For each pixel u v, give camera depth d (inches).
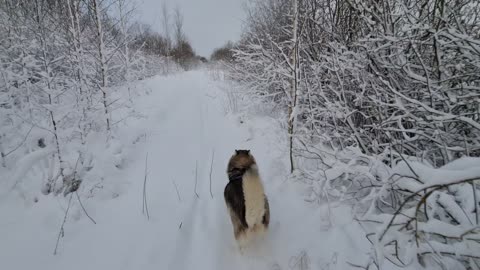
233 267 105.8
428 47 141.9
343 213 122.1
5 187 156.7
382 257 80.7
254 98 309.1
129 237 122.1
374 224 112.1
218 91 491.8
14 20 251.0
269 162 192.2
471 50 112.3
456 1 142.3
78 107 193.9
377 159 118.3
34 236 123.8
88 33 268.1
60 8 252.5
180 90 541.3
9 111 186.1
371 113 152.0
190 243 120.6
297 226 124.0
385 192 108.3
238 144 243.8
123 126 263.6
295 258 103.2
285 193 151.3
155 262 107.0
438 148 121.8
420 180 87.4
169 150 231.0
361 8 151.5
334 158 137.8
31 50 225.5
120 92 338.0
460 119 101.8
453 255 83.0
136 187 168.1
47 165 178.9
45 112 197.3
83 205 145.6
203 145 245.1
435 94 115.0
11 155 184.9
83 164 177.0
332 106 152.8
